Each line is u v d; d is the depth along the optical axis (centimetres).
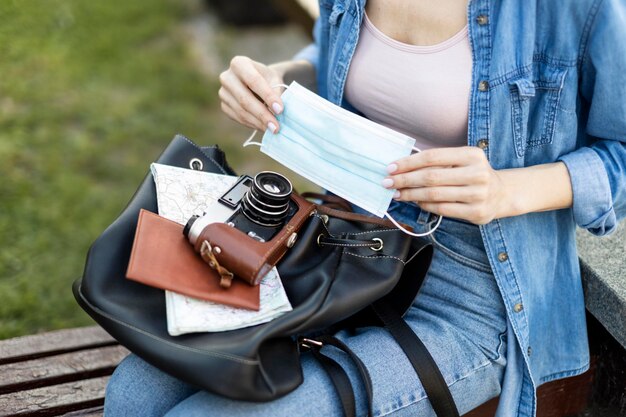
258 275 124
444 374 137
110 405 133
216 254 124
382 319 139
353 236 142
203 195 141
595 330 166
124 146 332
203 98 376
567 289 152
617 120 134
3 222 278
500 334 145
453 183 126
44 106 349
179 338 120
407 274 145
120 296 126
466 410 143
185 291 121
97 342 177
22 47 393
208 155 151
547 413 169
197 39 438
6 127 330
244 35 453
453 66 139
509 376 143
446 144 146
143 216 129
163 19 449
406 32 143
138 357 135
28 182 299
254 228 131
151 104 364
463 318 144
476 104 137
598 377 168
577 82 136
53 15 429
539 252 146
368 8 149
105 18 439
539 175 135
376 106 150
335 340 133
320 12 167
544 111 137
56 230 279
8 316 242
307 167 142
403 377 132
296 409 123
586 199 136
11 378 164
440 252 148
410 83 142
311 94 141
